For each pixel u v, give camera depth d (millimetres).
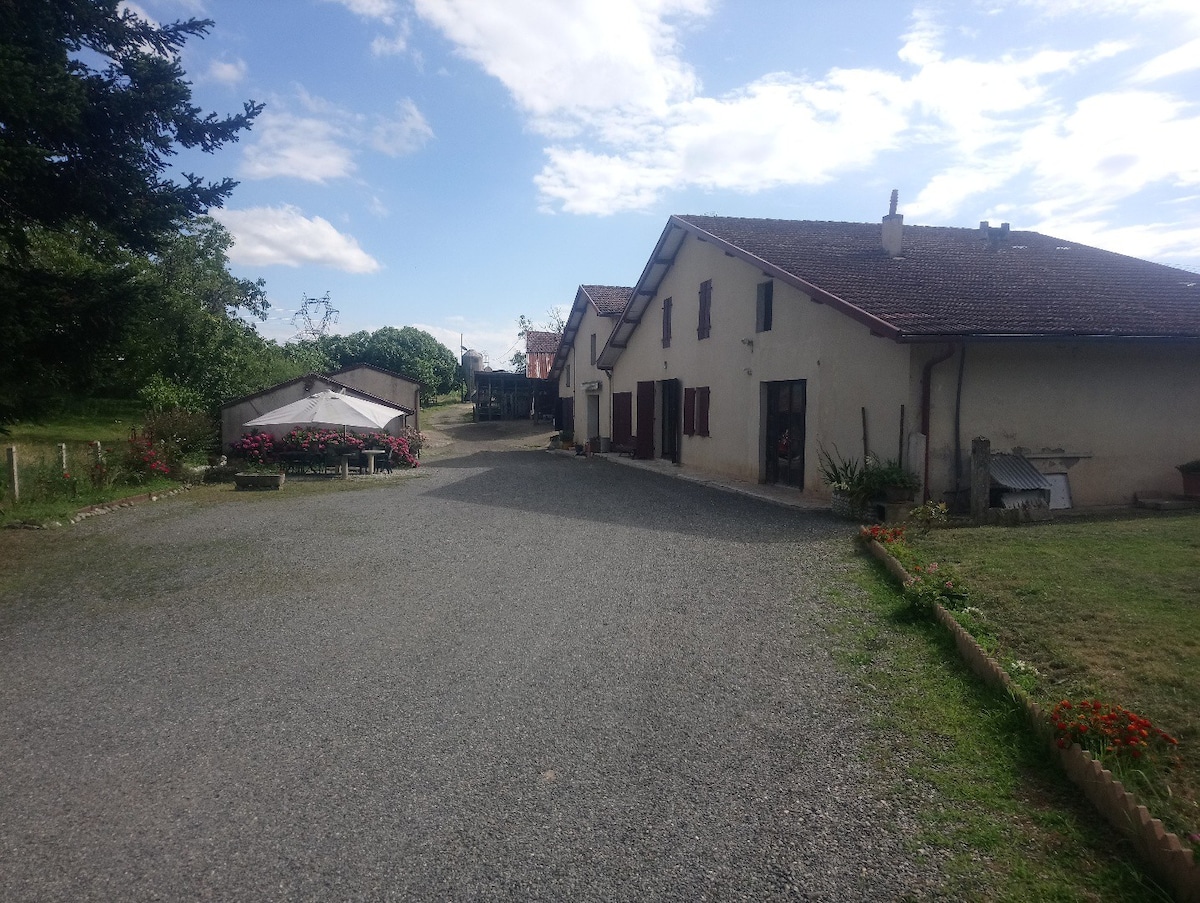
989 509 9227
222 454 20703
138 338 10367
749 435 14805
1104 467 10656
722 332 15953
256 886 2982
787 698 4652
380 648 5715
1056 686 4305
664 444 20594
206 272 34250
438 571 8062
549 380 38750
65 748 4172
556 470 18844
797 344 12844
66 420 24438
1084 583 5930
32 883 3008
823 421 12062
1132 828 3012
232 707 4684
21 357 8812
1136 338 9984
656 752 4031
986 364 10172
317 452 18375
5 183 8031
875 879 2959
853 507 9953
